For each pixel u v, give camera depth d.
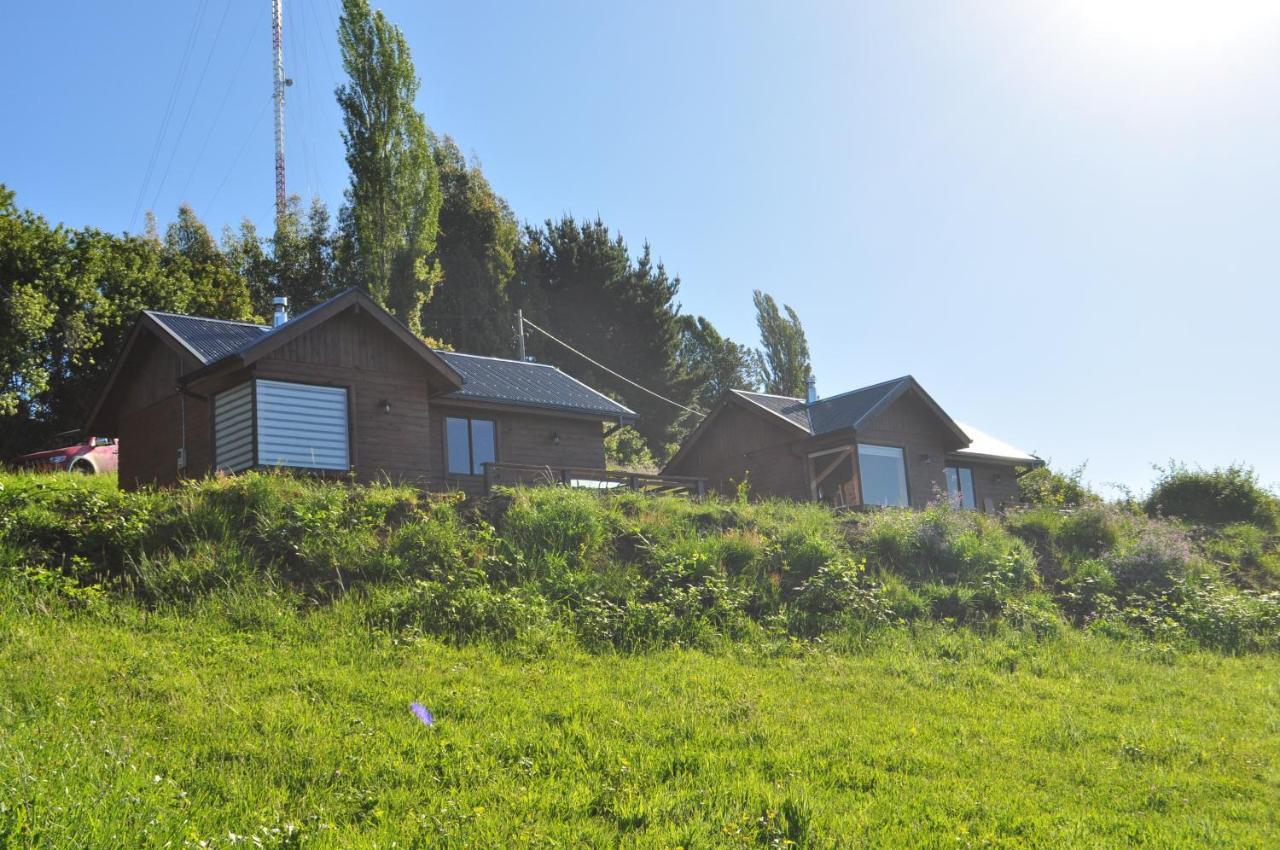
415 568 15.12
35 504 14.54
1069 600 19.98
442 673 11.70
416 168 43.00
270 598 13.41
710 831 7.79
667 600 15.77
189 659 11.15
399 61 42.78
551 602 14.99
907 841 7.97
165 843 6.28
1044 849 8.02
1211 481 33.44
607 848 7.37
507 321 54.09
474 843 7.21
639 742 9.95
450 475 24.56
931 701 12.74
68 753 7.76
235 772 8.11
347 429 21.83
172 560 13.77
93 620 12.09
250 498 15.71
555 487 19.42
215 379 21.47
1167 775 10.34
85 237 37.47
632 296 57.19
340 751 8.83
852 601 16.98
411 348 22.86
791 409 32.22
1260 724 12.85
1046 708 12.85
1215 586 21.53
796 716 11.39
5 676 9.69
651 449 54.81
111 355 38.66
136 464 24.73
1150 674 15.38
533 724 10.21
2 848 5.78
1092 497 37.81
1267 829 8.92
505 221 60.91
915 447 31.27
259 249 52.09
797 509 22.25
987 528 22.69
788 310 64.44
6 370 32.50
